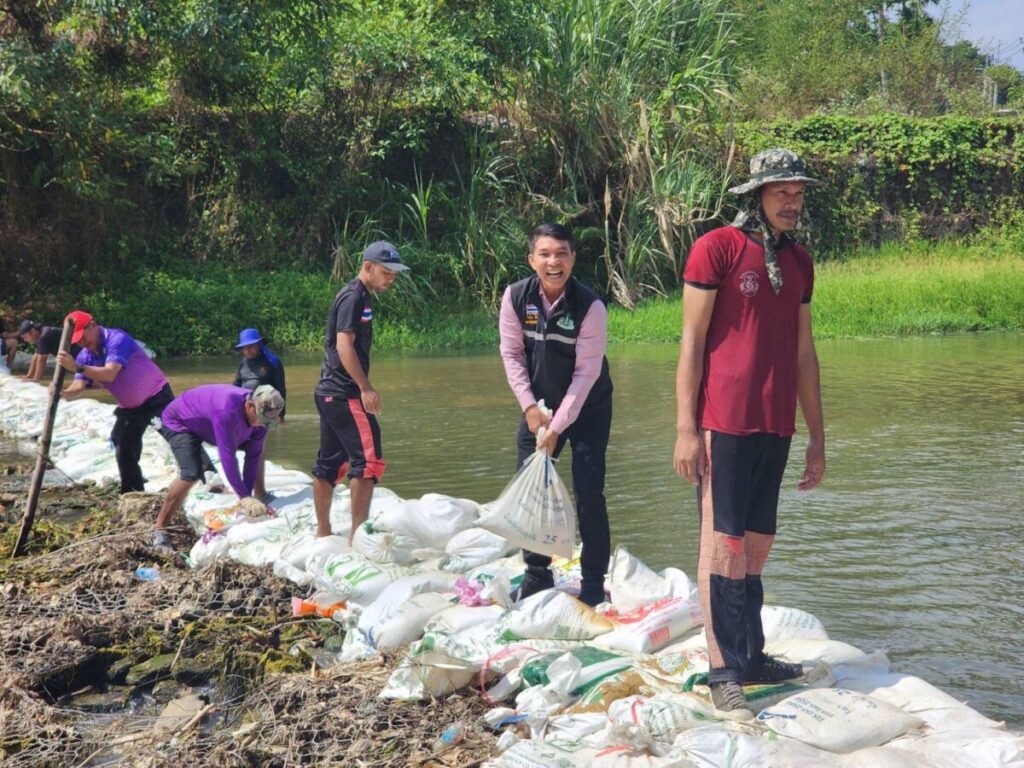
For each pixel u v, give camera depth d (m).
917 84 36.66
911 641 4.79
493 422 11.05
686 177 22.78
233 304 20.14
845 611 5.18
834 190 27.44
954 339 18.84
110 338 7.27
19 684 4.34
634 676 3.83
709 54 24.36
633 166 22.86
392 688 4.00
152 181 21.94
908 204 28.05
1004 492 7.61
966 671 4.45
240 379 8.68
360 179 23.75
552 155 24.16
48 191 20.45
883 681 3.73
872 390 12.73
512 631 4.19
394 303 21.48
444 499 5.57
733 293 3.70
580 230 23.45
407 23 24.19
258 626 4.92
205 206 23.25
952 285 21.50
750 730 3.40
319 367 16.80
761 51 37.53
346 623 4.79
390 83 23.69
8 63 17.84
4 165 20.00
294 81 22.53
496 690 3.95
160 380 7.46
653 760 3.19
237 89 22.36
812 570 5.85
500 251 22.53
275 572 5.59
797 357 3.87
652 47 23.78
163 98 22.95
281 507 6.74
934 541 6.38
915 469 8.42
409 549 5.37
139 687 4.46
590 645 4.19
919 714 3.47
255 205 23.27
